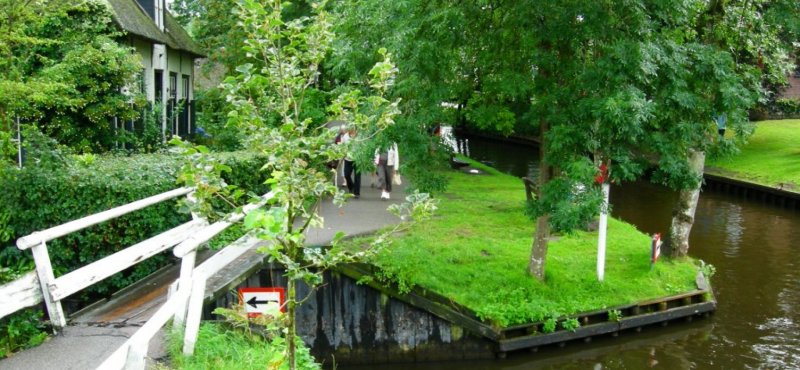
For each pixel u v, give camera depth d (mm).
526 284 11539
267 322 4887
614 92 9500
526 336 10969
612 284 12312
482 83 11430
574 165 9633
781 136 38938
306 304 10656
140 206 8258
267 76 4988
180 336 6652
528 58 10703
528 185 14594
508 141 48125
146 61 18875
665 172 10789
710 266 14250
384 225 13172
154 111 17750
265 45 4590
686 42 12758
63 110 13727
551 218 9898
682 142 10703
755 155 34281
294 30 4672
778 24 14133
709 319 13047
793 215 24156
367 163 10250
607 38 9961
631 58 9438
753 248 18656
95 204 8969
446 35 10094
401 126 10289
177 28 23750
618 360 11312
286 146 4324
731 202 27250
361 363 10789
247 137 5000
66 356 6402
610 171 10422
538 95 10828
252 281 10227
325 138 4527
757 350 11719
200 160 4398
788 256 17797
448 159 10969
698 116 10969
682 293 12758
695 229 21312
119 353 4941
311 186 4340
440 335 10812
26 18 11516
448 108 11375
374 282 10680
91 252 9039
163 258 9828
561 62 10539
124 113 14867
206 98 24406
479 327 10742
